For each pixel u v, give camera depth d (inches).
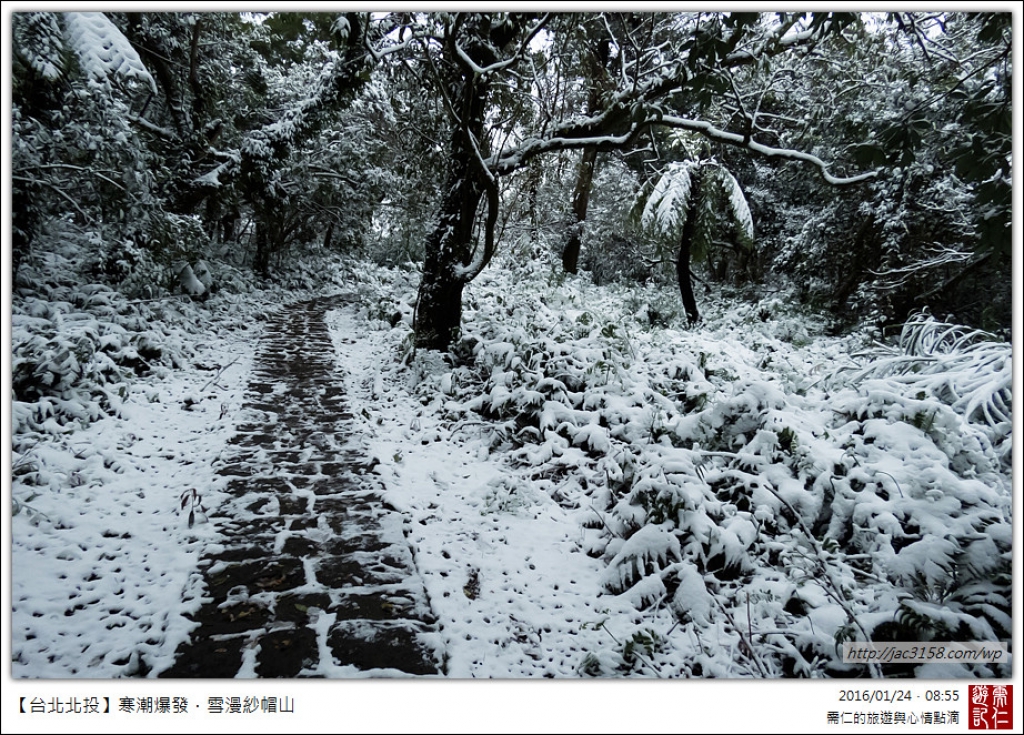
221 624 104.7
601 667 101.9
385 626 107.4
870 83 330.3
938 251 365.7
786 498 139.3
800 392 224.8
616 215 548.7
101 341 224.2
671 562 127.2
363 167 499.8
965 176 138.3
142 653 97.0
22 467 149.0
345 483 165.2
